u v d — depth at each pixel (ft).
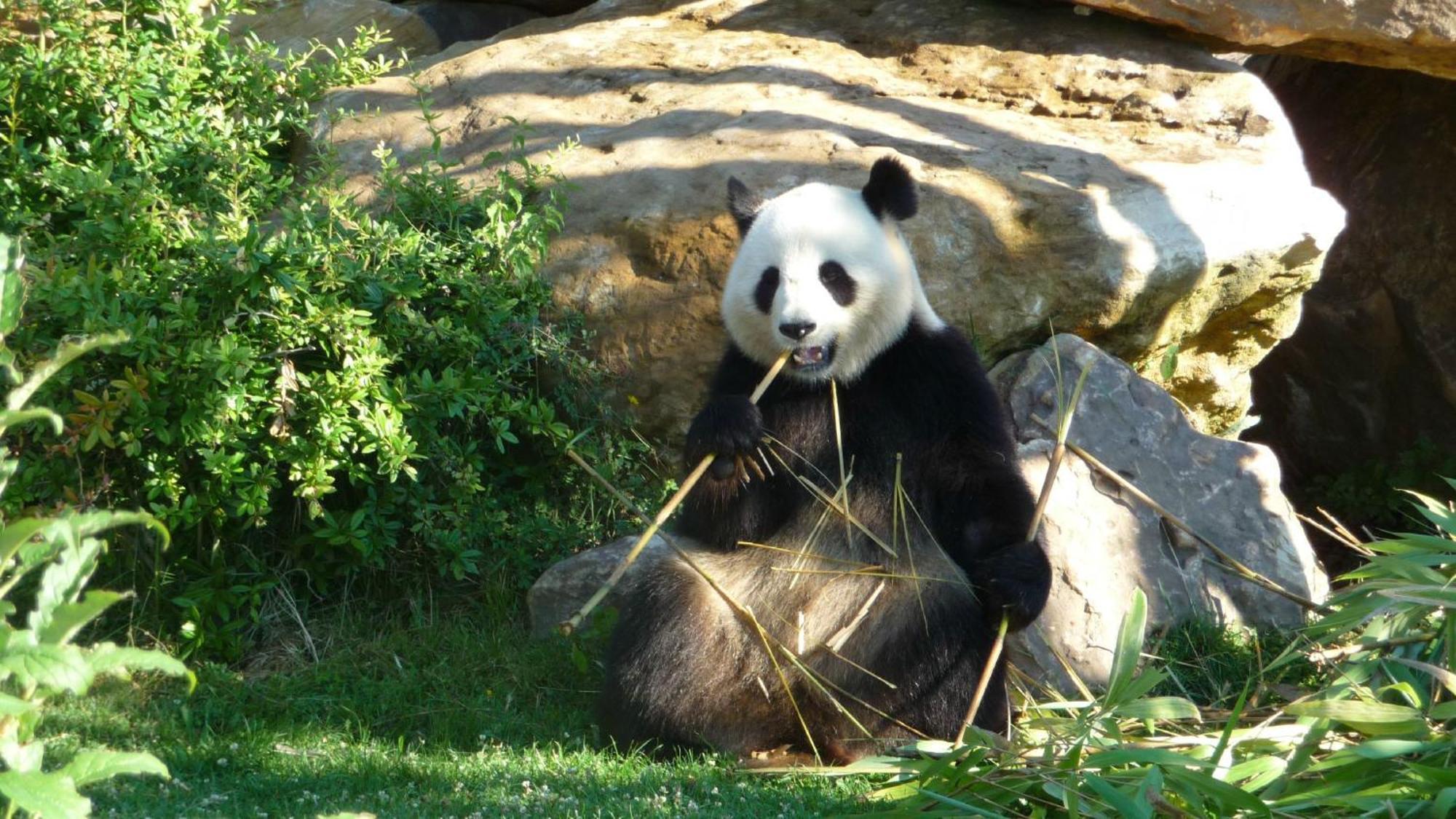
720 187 41.06
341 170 46.01
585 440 40.01
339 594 38.01
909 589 30.35
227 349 33.81
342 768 28.27
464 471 37.06
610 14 55.16
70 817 16.05
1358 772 24.29
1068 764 25.08
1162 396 39.17
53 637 16.44
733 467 29.68
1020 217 40.01
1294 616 36.40
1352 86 58.65
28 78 42.27
